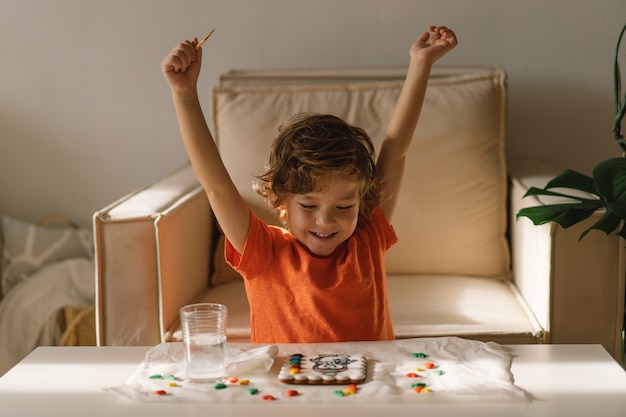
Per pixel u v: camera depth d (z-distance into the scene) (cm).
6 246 251
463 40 249
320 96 222
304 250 142
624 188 151
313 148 133
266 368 117
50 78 259
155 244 173
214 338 113
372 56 252
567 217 161
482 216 216
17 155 265
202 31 254
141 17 254
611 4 244
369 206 148
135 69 257
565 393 110
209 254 217
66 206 267
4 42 258
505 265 217
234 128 220
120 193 265
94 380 118
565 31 247
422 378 114
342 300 141
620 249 165
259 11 251
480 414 103
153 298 174
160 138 261
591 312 168
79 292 240
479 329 171
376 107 221
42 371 122
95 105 260
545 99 251
